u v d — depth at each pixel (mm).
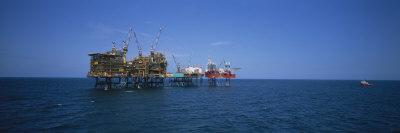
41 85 192250
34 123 47094
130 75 122625
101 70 112562
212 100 90125
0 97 93500
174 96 100812
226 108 69500
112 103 75375
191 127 45500
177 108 67625
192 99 91812
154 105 72375
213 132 42281
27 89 140875
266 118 54656
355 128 45719
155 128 44375
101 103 75188
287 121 51531
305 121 51594
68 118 52031
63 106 68938
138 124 47156
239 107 72125
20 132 40562
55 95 102188
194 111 63062
